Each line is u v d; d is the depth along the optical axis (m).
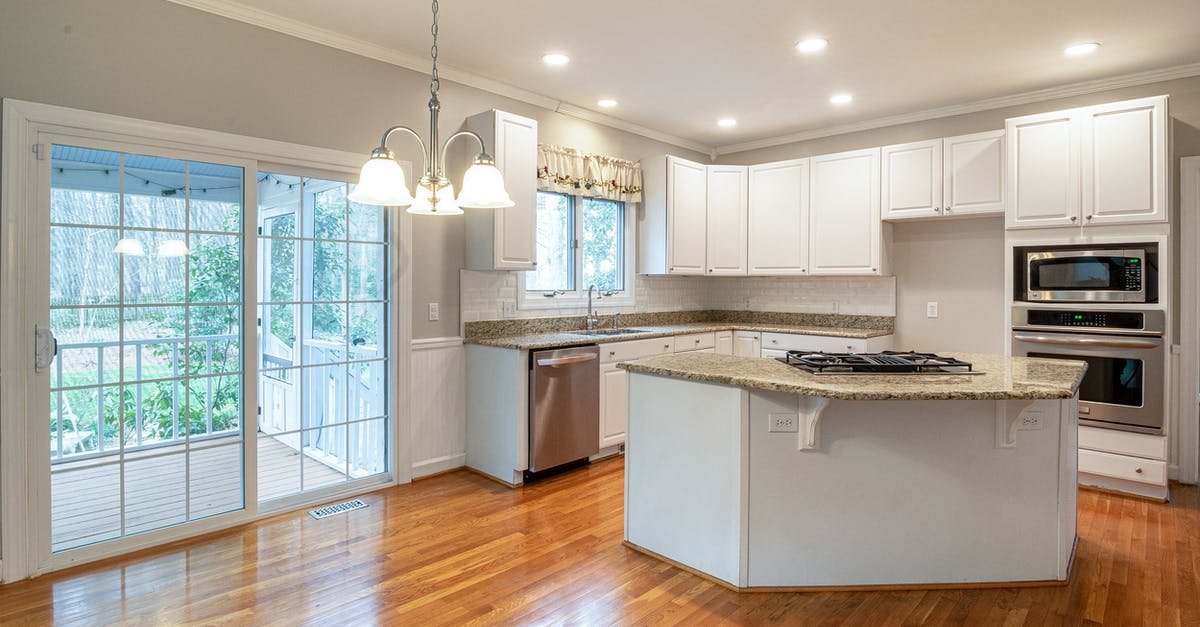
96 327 2.75
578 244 4.91
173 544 2.93
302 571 2.66
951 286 4.82
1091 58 3.73
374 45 3.58
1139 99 3.56
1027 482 2.52
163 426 2.95
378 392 3.76
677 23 3.29
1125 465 3.62
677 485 2.71
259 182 3.22
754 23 3.29
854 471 2.47
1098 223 3.66
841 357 2.79
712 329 5.18
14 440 2.54
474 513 3.36
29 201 2.54
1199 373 3.80
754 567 2.48
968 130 4.68
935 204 4.56
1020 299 3.96
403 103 3.76
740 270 5.50
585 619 2.29
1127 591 2.51
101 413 2.78
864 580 2.50
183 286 2.99
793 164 5.23
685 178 5.28
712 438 2.56
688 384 2.64
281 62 3.25
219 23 3.04
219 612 2.32
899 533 2.50
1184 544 2.96
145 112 2.83
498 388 3.90
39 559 2.60
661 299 5.65
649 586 2.54
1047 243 3.85
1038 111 4.39
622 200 5.19
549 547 2.92
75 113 2.63
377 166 2.04
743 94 4.46
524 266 4.08
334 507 3.43
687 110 4.86
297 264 3.39
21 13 2.51
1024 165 3.91
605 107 4.79
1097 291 3.68
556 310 4.75
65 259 2.66
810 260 5.15
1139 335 3.55
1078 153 3.73
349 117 3.52
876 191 4.82
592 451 4.20
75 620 2.26
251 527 3.14
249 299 3.18
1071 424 2.67
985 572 2.53
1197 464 3.82
